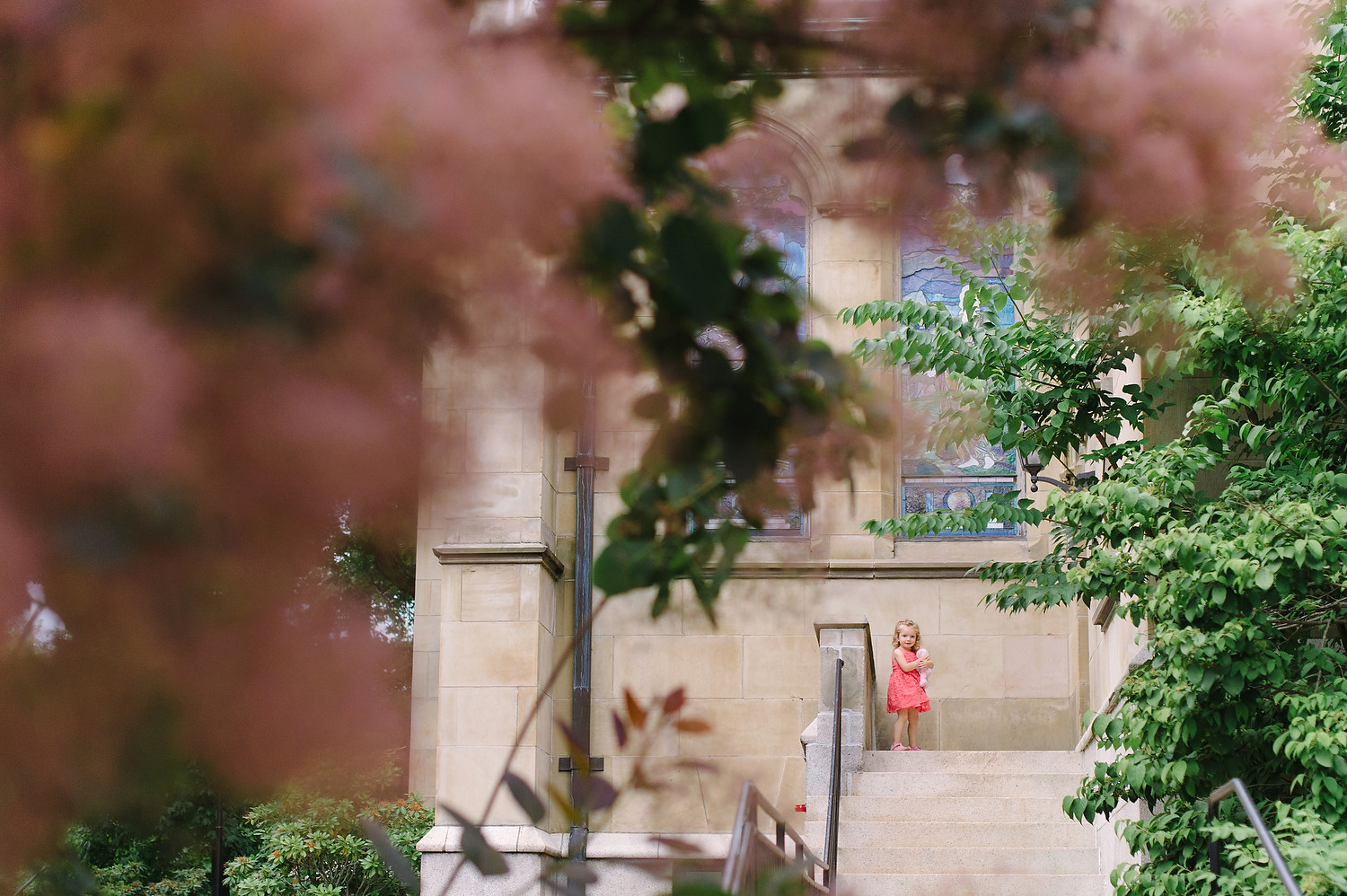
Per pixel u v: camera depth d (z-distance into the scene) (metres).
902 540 12.21
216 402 0.55
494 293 0.68
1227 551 5.58
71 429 0.51
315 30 0.57
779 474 1.28
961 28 0.85
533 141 0.65
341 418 0.57
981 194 0.93
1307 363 5.99
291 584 0.55
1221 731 6.02
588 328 0.79
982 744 11.65
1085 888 7.95
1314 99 5.68
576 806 1.39
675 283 1.05
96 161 0.55
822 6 0.93
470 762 9.96
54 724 0.52
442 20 0.66
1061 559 6.97
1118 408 6.95
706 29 1.01
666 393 1.21
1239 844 5.63
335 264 0.61
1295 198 4.15
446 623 10.24
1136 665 6.73
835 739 7.78
